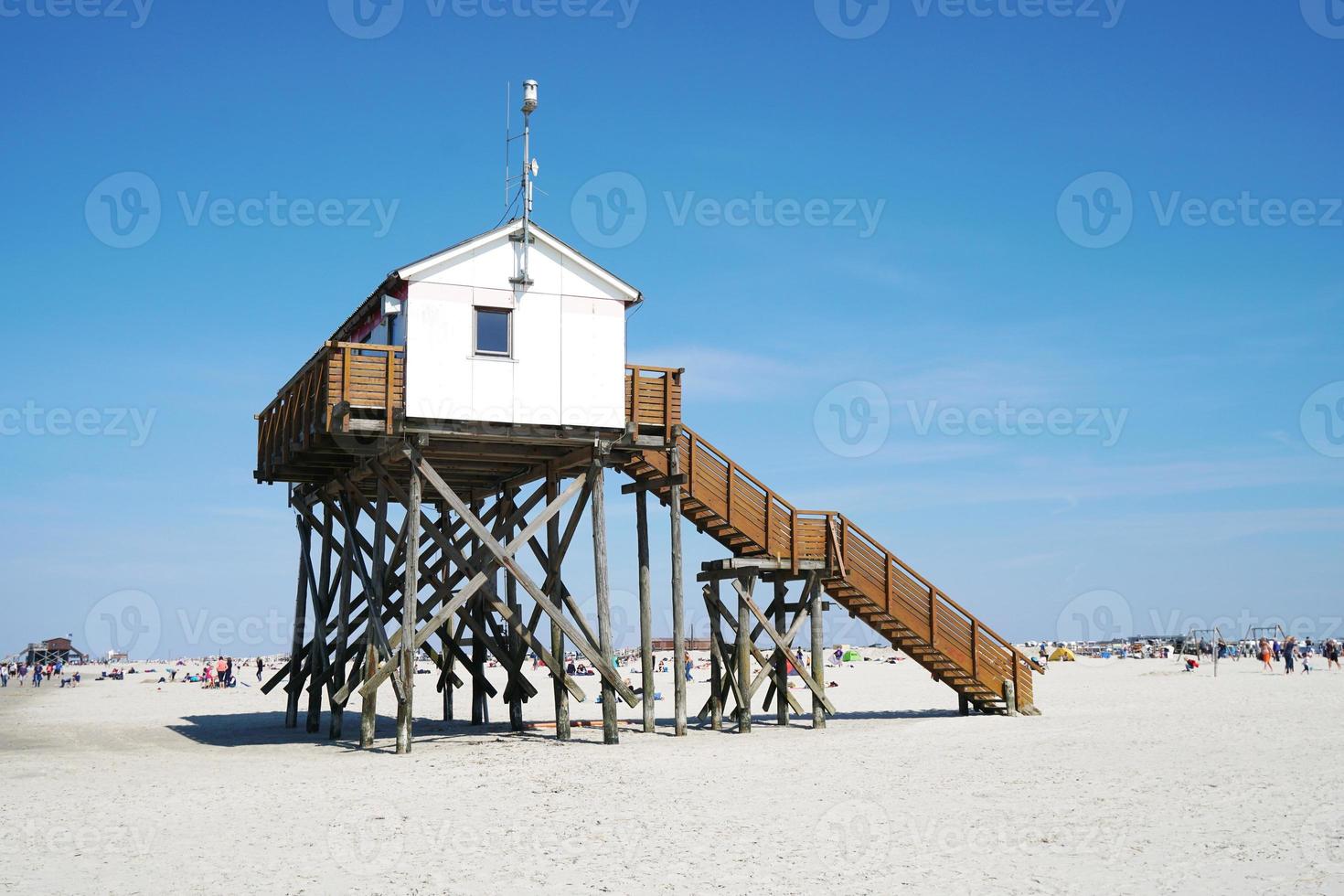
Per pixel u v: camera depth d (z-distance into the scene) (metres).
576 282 23.42
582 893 11.30
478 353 22.47
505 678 67.25
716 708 27.48
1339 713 28.11
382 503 23.09
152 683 78.56
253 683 71.44
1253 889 10.88
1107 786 17.02
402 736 22.33
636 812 15.60
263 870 12.37
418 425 21.86
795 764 20.23
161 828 14.75
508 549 22.70
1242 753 20.39
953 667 29.44
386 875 12.12
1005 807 15.45
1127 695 38.75
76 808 16.34
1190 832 13.51
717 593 27.62
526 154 23.11
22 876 12.16
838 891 11.19
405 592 22.34
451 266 22.41
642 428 24.06
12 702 50.41
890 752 21.97
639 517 25.91
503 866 12.48
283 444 24.75
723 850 13.09
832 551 27.16
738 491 26.47
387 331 23.69
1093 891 10.97
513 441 22.91
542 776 19.05
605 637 23.72
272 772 20.11
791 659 26.94
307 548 29.23
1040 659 87.75
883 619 28.83
